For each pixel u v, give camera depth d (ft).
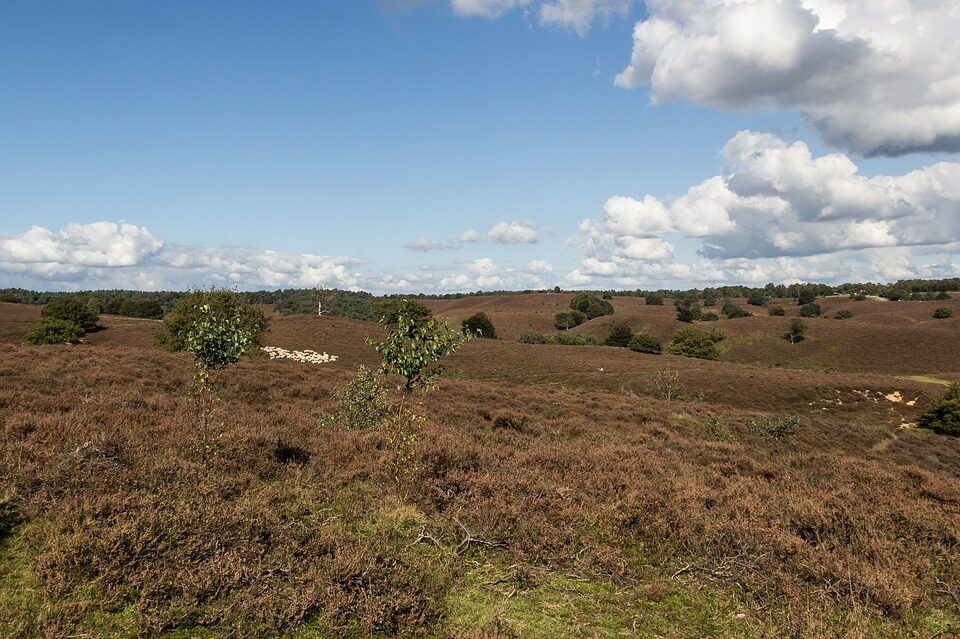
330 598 16.78
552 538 22.97
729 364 266.16
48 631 14.06
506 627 16.84
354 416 46.39
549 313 574.56
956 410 140.36
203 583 16.47
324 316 303.27
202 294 119.75
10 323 226.58
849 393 176.96
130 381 61.26
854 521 26.25
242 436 31.65
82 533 17.95
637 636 17.02
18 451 25.04
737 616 18.52
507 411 65.62
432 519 24.45
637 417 80.69
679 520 26.09
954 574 22.41
